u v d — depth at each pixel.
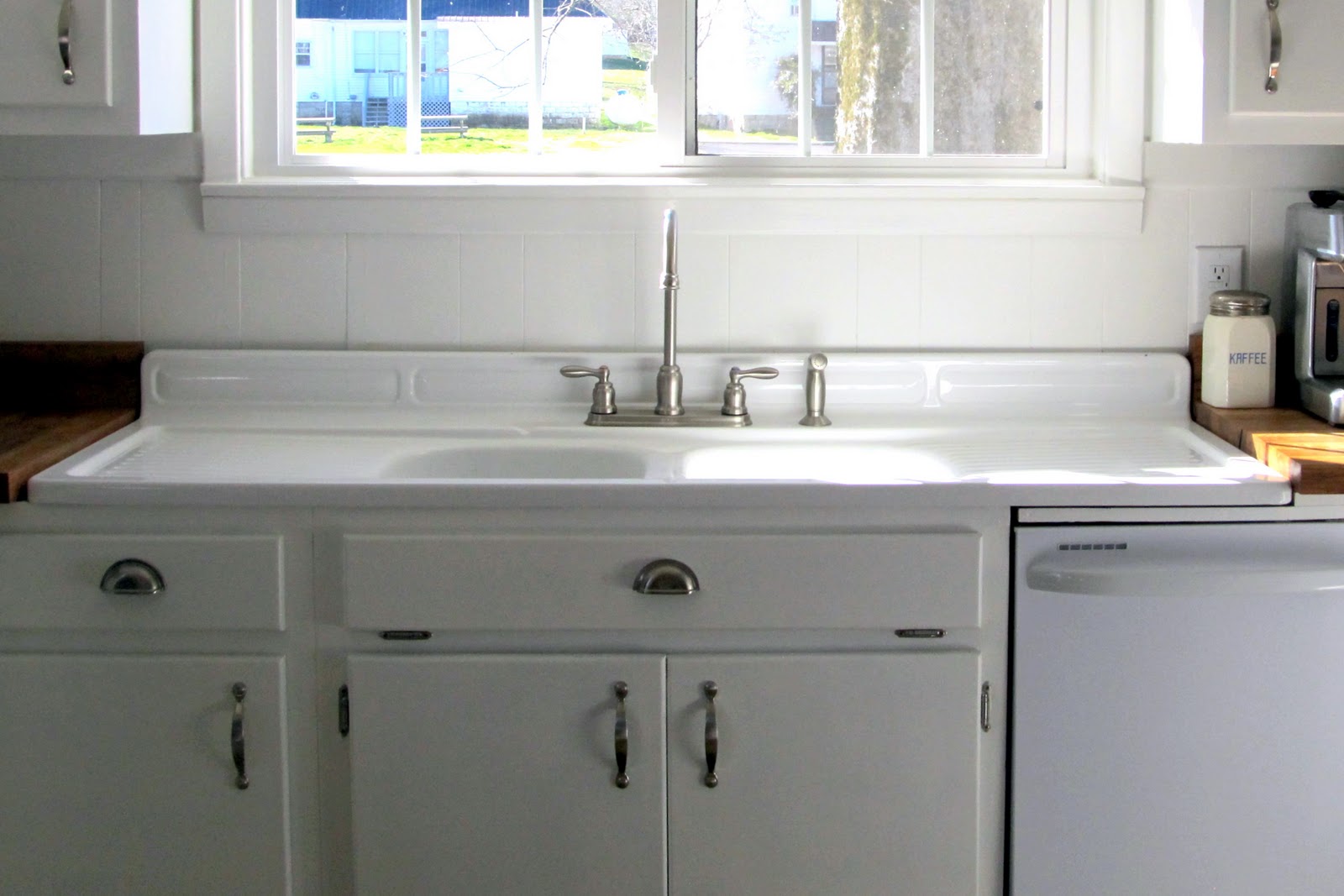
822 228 2.30
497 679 1.84
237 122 2.28
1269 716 1.88
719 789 1.86
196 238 2.31
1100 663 1.86
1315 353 2.18
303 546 1.85
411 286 2.32
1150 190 2.31
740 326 2.33
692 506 1.82
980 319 2.34
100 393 2.29
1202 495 1.84
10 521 1.85
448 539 1.82
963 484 1.82
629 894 1.88
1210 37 2.05
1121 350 2.34
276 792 1.87
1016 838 1.89
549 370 2.29
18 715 1.86
